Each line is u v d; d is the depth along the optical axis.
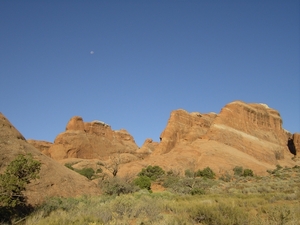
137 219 11.16
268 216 11.21
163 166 67.06
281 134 117.44
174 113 103.44
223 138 85.81
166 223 10.05
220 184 40.62
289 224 9.61
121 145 132.75
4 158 18.98
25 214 14.06
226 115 94.06
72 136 116.81
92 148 119.69
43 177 20.08
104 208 13.32
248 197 21.02
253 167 72.19
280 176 52.47
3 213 12.26
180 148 79.31
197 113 110.38
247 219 10.33
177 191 32.47
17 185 12.92
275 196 19.83
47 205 15.18
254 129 100.19
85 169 59.66
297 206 13.69
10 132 22.06
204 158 72.31
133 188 27.45
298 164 98.81
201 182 37.97
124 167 68.25
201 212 11.55
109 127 135.75
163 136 97.38
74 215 11.84
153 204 14.15
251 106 110.06
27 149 21.66
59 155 111.56
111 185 26.70
